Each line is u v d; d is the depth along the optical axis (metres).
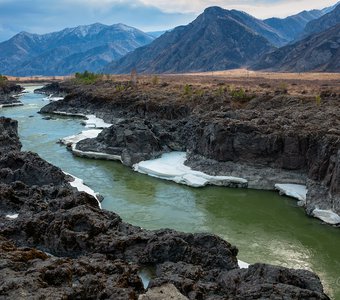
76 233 43.44
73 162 88.31
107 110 150.75
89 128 127.44
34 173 66.81
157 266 40.34
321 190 63.50
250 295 31.59
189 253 41.69
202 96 128.38
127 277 34.47
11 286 28.53
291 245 52.50
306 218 60.62
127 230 47.06
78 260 35.72
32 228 45.62
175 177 76.56
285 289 32.00
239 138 76.88
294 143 72.00
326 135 68.38
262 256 49.34
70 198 50.81
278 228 57.44
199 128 85.69
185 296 31.41
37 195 56.53
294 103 107.06
